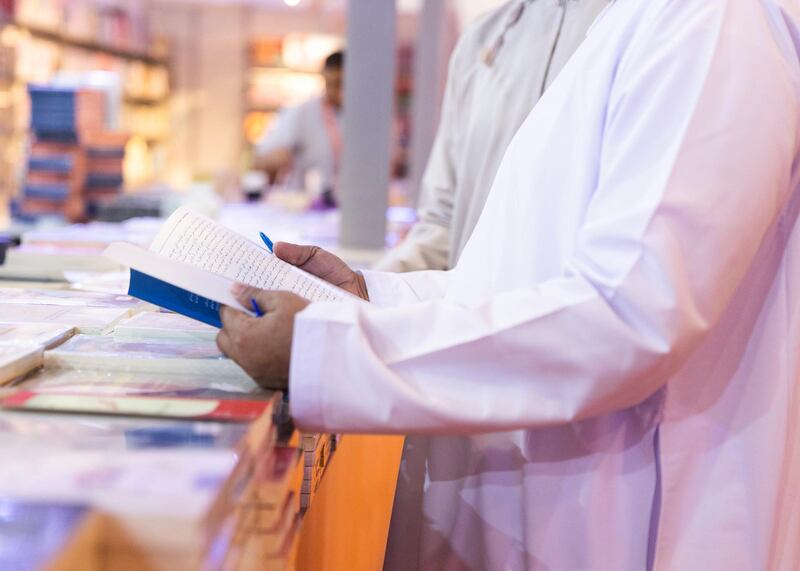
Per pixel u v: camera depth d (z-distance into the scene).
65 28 5.73
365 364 0.79
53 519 0.50
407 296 1.14
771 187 0.85
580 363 0.81
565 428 0.99
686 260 0.81
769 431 0.98
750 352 1.00
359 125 2.44
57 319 1.07
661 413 0.98
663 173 0.82
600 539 0.98
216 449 0.63
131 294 0.91
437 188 1.62
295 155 5.06
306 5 8.84
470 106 1.54
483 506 1.06
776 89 0.86
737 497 0.99
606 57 0.95
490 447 1.06
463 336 0.82
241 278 0.98
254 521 0.70
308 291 0.99
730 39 0.86
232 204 3.90
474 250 1.06
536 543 1.00
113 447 0.63
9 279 1.55
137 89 7.85
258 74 9.05
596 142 0.95
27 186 2.92
